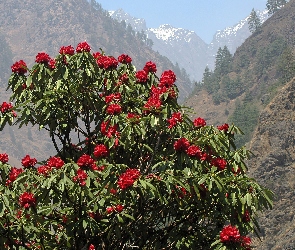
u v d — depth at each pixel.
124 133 8.84
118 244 10.02
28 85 9.84
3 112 10.02
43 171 8.46
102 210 9.27
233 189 8.98
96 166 9.13
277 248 68.81
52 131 10.69
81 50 10.02
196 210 9.97
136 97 11.00
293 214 73.38
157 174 8.99
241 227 9.39
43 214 9.03
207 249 9.60
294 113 92.00
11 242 8.63
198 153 8.91
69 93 10.44
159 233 10.17
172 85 9.55
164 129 9.41
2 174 8.97
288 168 84.81
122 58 11.25
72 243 9.75
